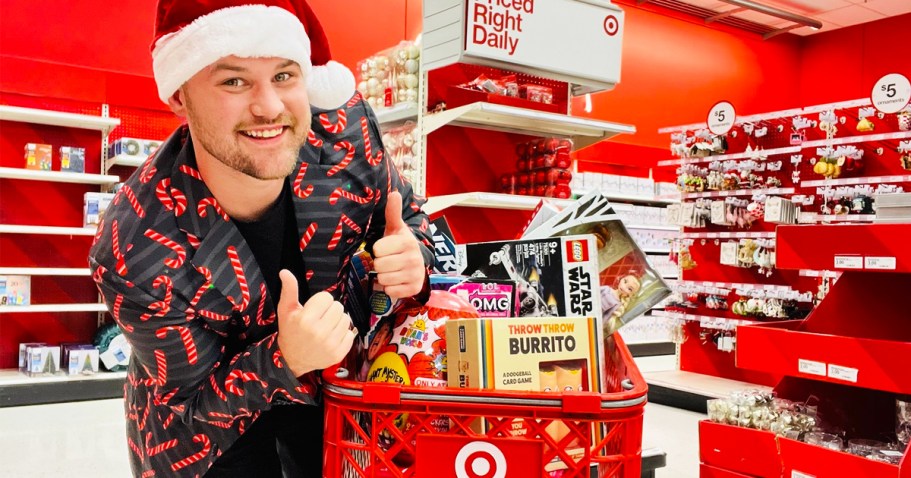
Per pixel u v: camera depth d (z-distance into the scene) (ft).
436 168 13.41
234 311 3.44
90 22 20.17
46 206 19.93
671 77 33.40
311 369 3.15
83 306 18.47
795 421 7.12
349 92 3.75
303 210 3.65
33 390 17.04
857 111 18.13
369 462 3.27
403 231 3.67
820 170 18.20
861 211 17.83
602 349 3.83
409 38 25.50
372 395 3.12
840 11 33.88
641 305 4.36
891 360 6.04
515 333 3.47
